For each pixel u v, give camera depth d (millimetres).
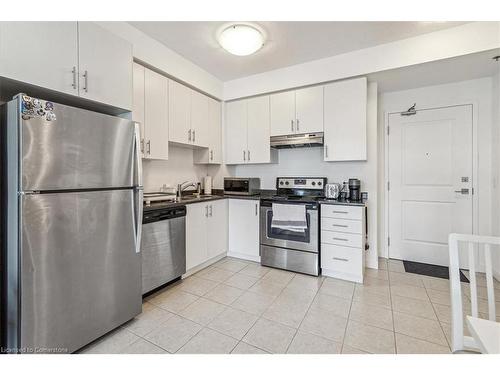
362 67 2652
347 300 2219
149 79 2447
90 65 1725
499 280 2580
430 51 2342
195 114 3098
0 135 1394
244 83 3424
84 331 1548
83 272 1540
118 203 1735
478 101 2848
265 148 3361
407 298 2252
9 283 1325
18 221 1273
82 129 1517
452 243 1042
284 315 1983
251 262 3209
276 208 2932
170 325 1849
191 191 3457
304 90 3074
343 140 2850
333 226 2691
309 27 2229
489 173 2820
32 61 1442
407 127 3207
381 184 3363
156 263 2277
